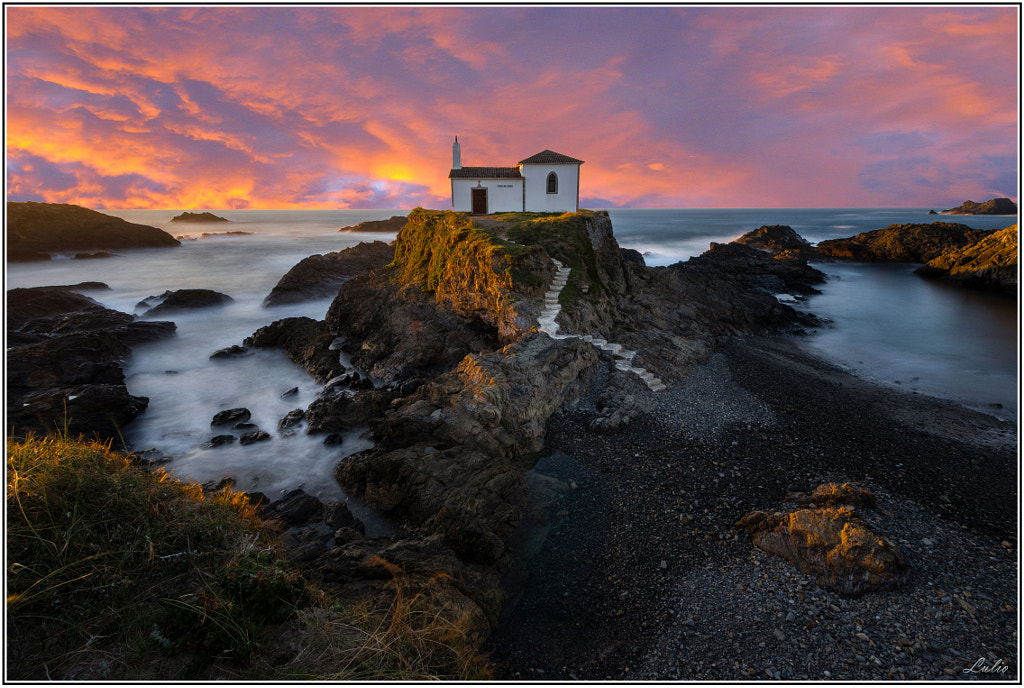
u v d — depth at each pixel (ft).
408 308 96.68
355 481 46.96
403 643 21.13
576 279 92.07
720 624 30.09
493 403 52.29
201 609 18.26
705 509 41.68
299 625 19.86
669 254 272.51
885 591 31.32
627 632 30.78
